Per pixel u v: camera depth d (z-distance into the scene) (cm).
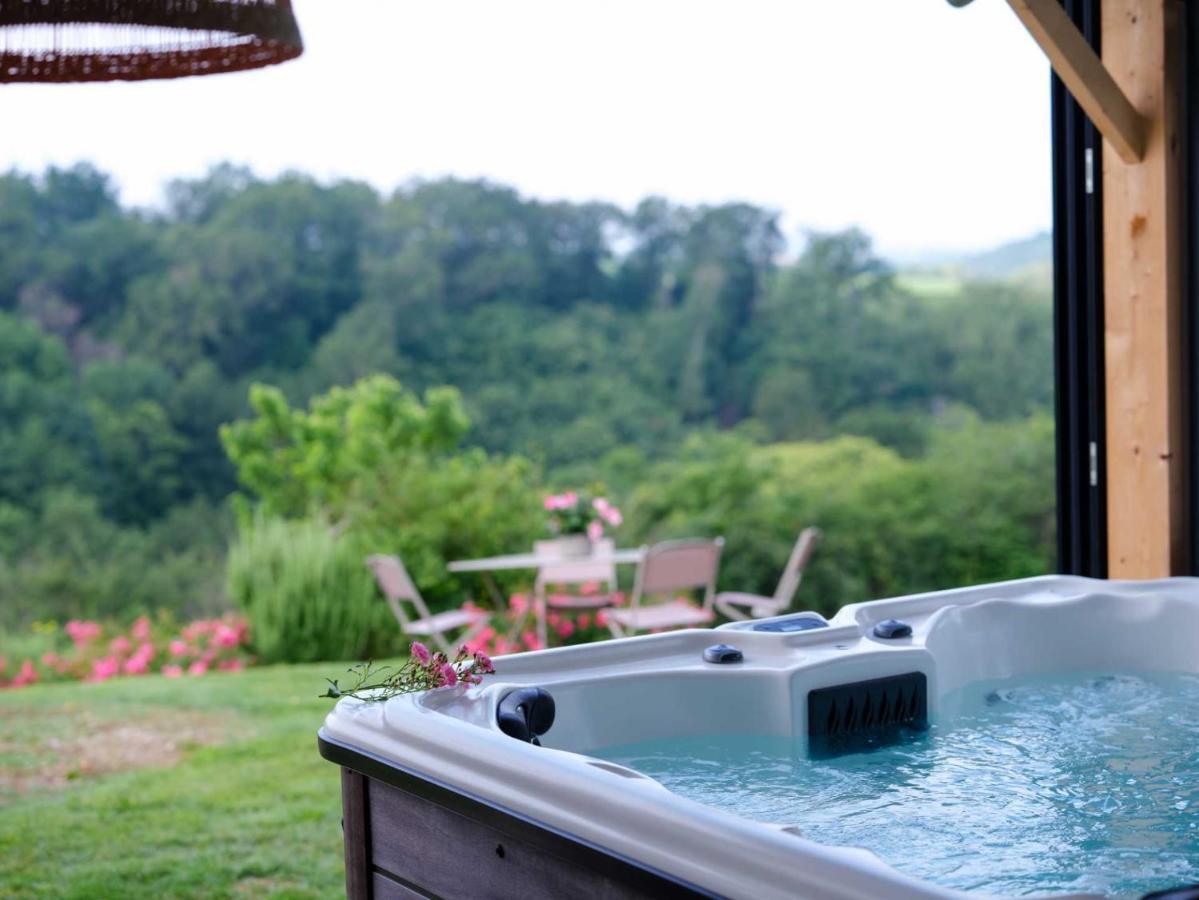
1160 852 216
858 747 282
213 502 1288
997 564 1040
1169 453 359
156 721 524
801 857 146
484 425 1369
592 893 170
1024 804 242
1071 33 341
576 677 269
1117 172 367
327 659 720
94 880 337
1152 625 341
